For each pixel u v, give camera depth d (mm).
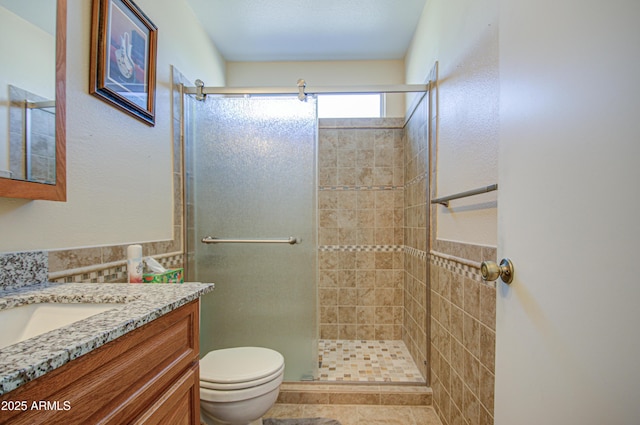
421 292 1924
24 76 761
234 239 1736
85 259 1008
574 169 479
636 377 377
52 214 895
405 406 1650
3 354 409
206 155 1753
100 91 1059
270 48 2371
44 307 720
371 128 2520
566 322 489
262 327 1734
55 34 839
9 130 724
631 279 385
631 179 387
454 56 1397
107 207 1119
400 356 2158
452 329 1372
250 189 1733
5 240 771
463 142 1288
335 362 2055
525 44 614
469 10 1233
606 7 426
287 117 1720
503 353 668
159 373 662
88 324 528
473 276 1156
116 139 1168
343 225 2523
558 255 510
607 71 424
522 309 604
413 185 2152
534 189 579
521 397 601
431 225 1700
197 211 1754
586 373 448
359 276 2518
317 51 2422
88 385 478
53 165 831
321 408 1629
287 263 1725
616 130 409
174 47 1646
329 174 2533
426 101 1785
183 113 1706
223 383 1121
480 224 1111
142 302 676
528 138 600
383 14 1958
